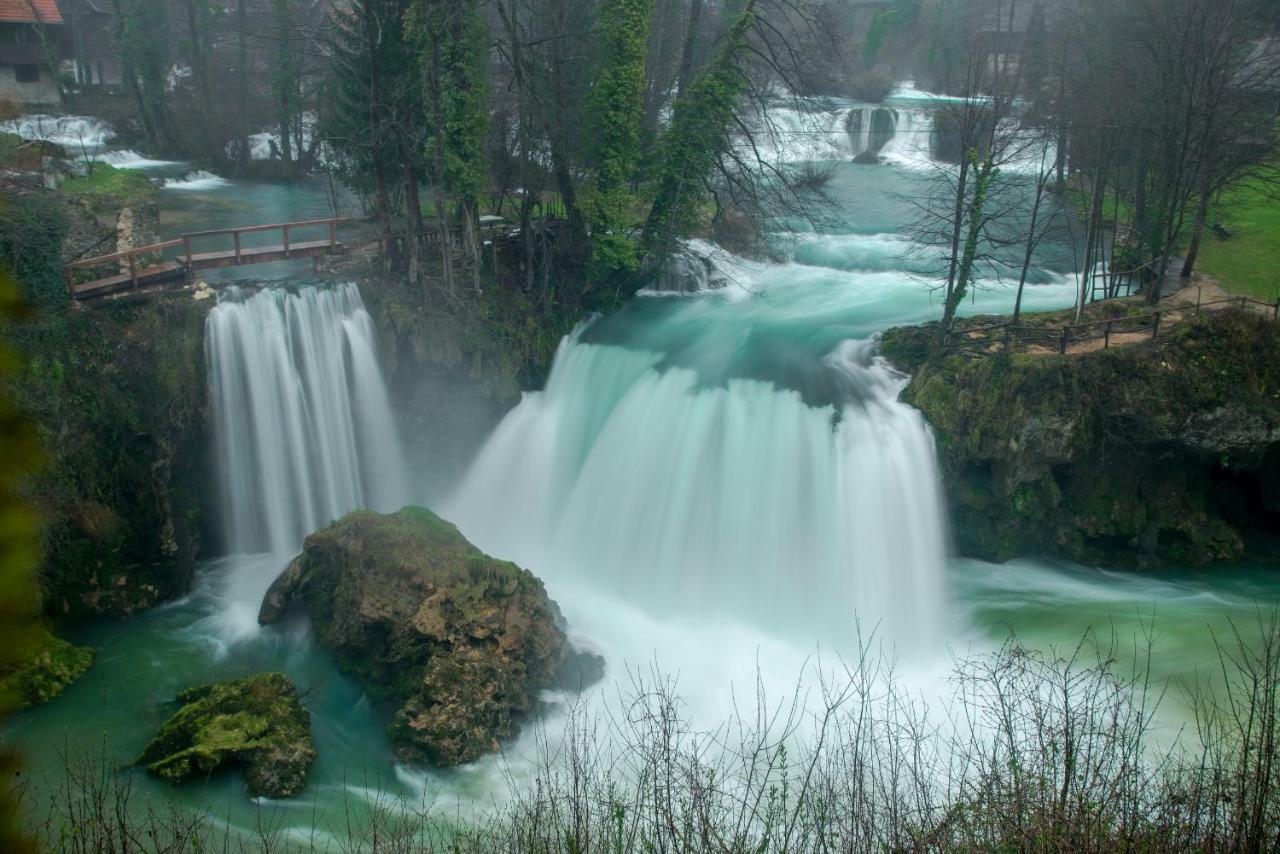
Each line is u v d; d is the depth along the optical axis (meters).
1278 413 23.52
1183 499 25.03
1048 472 24.28
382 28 27.34
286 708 17.59
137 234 26.20
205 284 23.56
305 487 24.53
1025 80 45.81
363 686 19.12
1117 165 32.03
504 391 26.75
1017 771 9.77
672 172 30.12
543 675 19.05
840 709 18.39
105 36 60.28
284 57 43.25
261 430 23.72
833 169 42.50
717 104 29.53
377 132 25.77
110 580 21.23
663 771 12.60
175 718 17.00
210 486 23.41
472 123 26.33
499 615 19.06
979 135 27.38
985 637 21.97
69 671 19.09
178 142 48.53
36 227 20.39
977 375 23.72
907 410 24.36
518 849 10.09
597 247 29.16
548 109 28.39
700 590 23.61
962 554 24.94
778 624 22.66
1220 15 29.80
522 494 26.55
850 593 22.78
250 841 15.04
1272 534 25.80
